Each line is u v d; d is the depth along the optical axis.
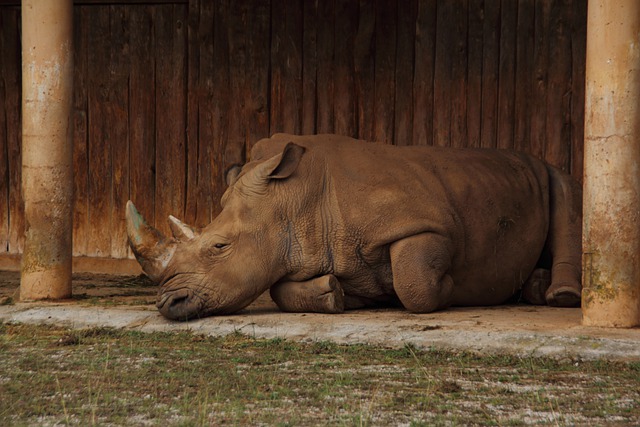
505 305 21.47
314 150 20.41
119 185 28.08
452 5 25.94
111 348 17.48
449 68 25.97
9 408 13.34
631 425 12.56
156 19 27.75
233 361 16.27
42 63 21.33
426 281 19.41
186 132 27.62
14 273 27.98
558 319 18.83
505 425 12.55
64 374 15.39
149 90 27.83
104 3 28.00
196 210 27.53
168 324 19.14
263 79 27.02
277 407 13.40
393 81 26.30
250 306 21.47
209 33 27.36
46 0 21.27
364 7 26.39
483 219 20.78
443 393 14.19
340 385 14.61
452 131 25.97
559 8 25.28
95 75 28.16
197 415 12.94
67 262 21.70
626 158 17.59
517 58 25.58
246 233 19.52
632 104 17.59
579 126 25.22
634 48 17.59
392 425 12.56
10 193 28.89
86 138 28.27
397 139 26.28
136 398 13.86
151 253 19.53
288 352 17.00
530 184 21.97
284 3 26.88
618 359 16.17
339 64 26.56
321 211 19.91
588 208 17.91
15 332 19.12
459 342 17.17
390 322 18.42
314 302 19.58
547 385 14.69
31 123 21.39
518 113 25.58
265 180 19.72
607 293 17.69
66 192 21.55
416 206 19.91
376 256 19.88
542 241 21.83
